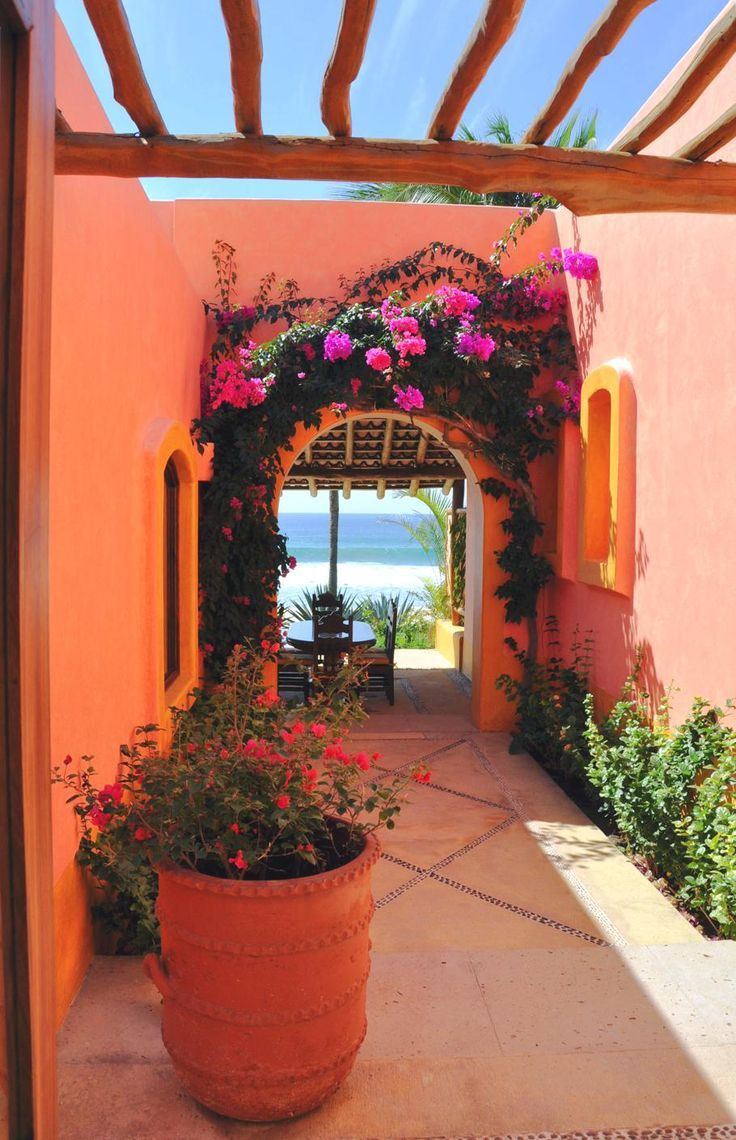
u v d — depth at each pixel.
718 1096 2.47
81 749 3.17
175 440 4.91
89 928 3.30
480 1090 2.48
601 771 5.18
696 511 4.68
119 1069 2.55
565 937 3.97
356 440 10.24
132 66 1.91
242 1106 2.24
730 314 4.27
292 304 7.09
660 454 5.20
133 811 2.38
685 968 3.29
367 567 46.81
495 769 6.70
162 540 4.48
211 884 2.15
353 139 2.29
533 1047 2.71
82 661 3.19
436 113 2.18
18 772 1.39
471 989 3.11
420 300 7.46
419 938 3.95
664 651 5.14
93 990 3.06
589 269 6.46
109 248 3.59
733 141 4.14
